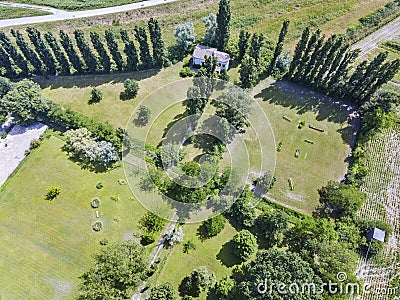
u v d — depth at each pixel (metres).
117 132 82.81
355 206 72.00
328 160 82.38
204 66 85.56
